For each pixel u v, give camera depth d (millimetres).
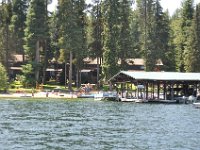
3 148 36344
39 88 124062
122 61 128500
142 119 61844
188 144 39438
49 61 141500
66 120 58875
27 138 41781
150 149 36875
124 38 128125
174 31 166000
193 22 137125
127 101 104688
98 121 58188
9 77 134750
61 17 125812
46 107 82000
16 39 141125
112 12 127062
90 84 133625
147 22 142500
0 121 56219
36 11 128000
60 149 36594
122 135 44750
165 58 139375
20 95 110375
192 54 135625
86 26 135250
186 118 64750
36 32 128375
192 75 107312
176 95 109188
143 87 105875
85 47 131125
